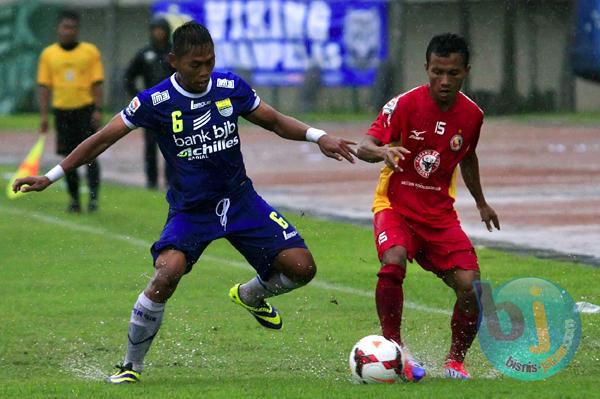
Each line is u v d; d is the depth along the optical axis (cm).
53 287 3341
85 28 13288
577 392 1964
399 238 2261
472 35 12375
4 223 4747
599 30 11919
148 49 5616
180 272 2181
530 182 6116
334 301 2778
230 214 2248
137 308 2167
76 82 5003
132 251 4022
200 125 2197
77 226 4656
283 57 12050
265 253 2272
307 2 11950
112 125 2220
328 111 12300
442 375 2234
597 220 4597
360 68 11975
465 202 5262
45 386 2106
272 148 8969
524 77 12406
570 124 10925
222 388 2055
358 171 7019
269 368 2344
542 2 12244
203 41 2138
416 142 2286
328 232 4419
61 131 5047
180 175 2228
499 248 3912
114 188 6059
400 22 11950
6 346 2577
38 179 2212
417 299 3088
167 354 2489
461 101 2294
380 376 2083
